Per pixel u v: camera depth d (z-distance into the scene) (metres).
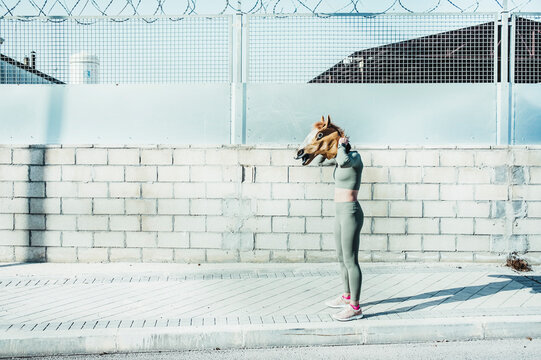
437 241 6.28
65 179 6.33
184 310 4.45
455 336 4.05
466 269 5.97
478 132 6.43
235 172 6.30
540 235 6.25
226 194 6.31
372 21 6.44
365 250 6.32
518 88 6.42
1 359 3.77
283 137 6.48
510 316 4.20
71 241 6.36
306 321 4.12
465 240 6.26
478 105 6.43
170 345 3.90
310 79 6.47
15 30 6.52
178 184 6.31
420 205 6.27
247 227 6.32
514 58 6.43
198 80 6.49
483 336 4.07
